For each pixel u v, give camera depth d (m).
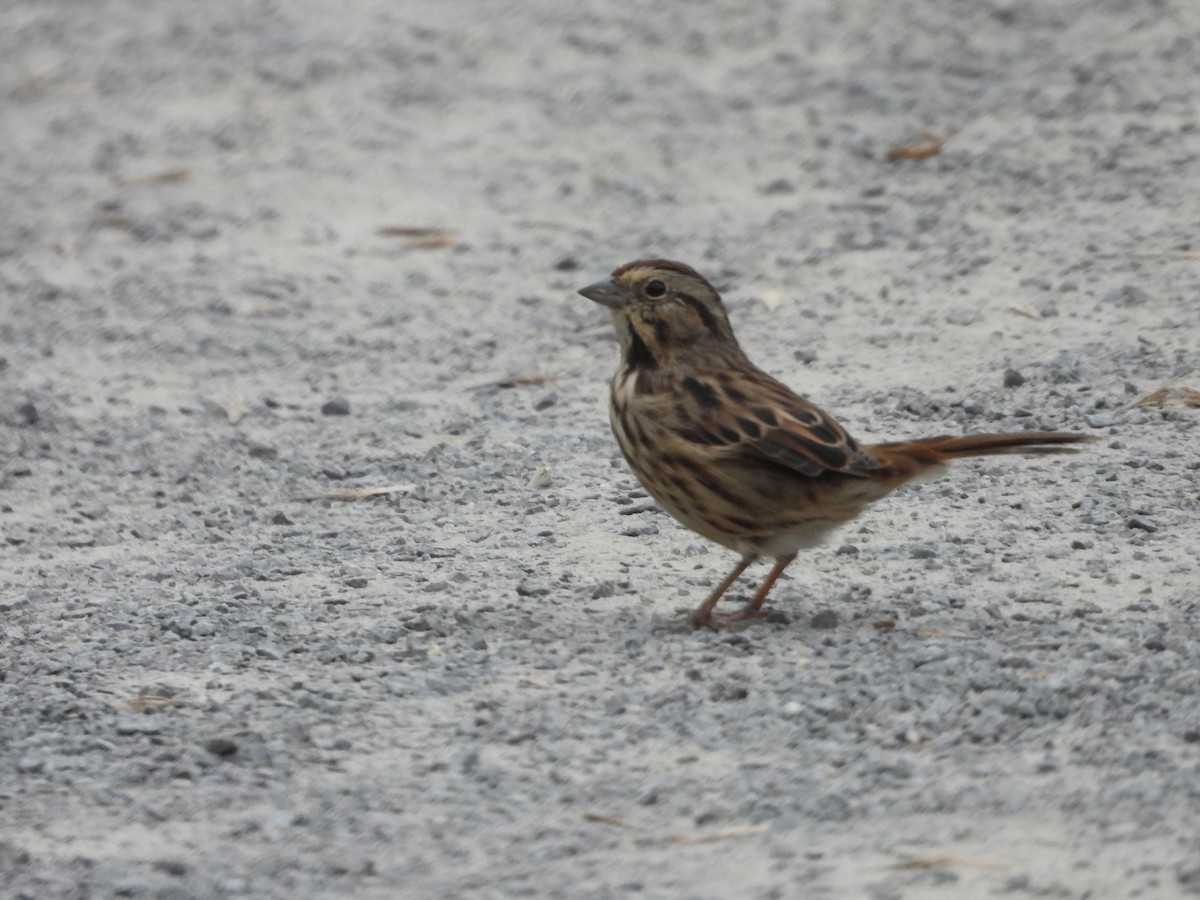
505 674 9.60
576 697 9.27
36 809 8.41
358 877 7.64
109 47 24.52
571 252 17.45
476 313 16.39
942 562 10.88
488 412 14.38
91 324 16.61
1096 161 17.95
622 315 10.12
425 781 8.47
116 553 12.14
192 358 15.80
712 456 9.76
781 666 9.46
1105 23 21.12
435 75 22.11
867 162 18.73
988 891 7.21
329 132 20.91
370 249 17.91
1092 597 10.18
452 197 18.95
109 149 21.12
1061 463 12.33
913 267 16.27
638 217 18.11
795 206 17.94
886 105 19.91
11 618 10.92
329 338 16.05
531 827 7.99
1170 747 8.28
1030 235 16.56
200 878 7.68
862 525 11.56
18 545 12.40
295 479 13.38
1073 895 7.13
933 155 18.62
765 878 7.43
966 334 14.81
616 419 10.23
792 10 22.53
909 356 14.54
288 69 22.81
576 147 19.86
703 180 18.78
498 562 11.45
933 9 22.00
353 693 9.46
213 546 12.16
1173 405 13.03
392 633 10.23
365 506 12.80
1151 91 19.36
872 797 8.05
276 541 12.19
